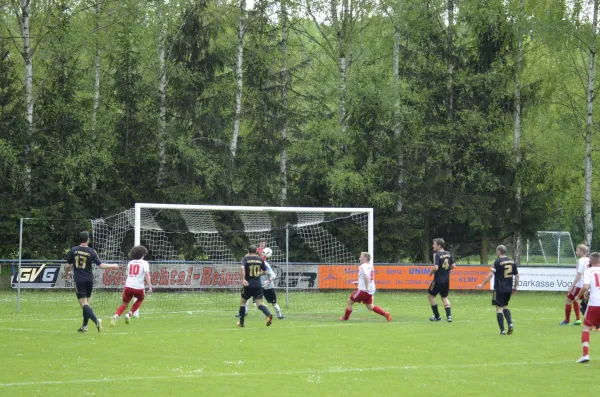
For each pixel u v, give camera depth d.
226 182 57.44
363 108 58.66
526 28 57.19
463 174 58.59
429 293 32.12
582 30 56.19
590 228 57.44
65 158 54.25
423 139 59.28
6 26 58.59
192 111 59.12
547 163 59.03
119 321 31.34
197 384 17.19
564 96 60.84
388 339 25.61
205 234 58.50
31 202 55.03
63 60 56.03
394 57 60.97
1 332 26.75
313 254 61.22
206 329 28.39
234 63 62.00
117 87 58.19
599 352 22.72
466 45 61.62
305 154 61.78
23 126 54.41
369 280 31.77
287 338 25.72
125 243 58.75
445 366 20.05
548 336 26.62
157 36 59.69
